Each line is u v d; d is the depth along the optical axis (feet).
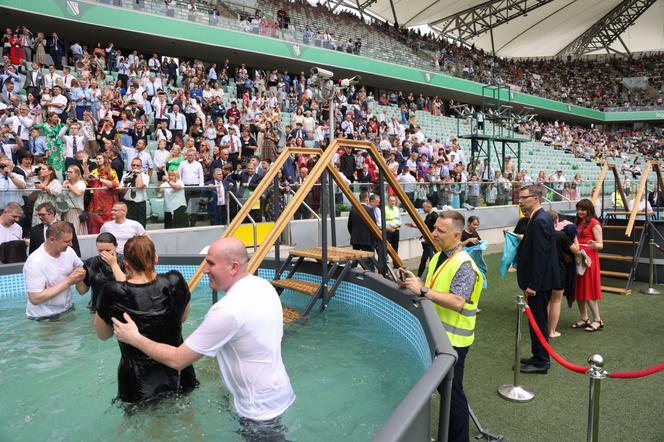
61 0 55.77
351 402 11.21
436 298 10.75
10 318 18.10
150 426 9.50
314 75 20.65
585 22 144.36
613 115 141.38
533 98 120.06
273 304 8.79
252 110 51.90
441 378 7.93
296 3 96.27
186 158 31.12
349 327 17.16
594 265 20.27
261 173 32.53
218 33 69.77
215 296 19.98
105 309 9.74
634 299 25.64
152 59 55.47
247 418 8.61
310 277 21.74
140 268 10.06
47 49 52.80
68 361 13.85
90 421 10.04
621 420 12.53
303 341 15.78
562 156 104.22
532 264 15.51
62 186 26.22
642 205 40.14
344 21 105.19
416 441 6.91
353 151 43.75
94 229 26.11
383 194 19.70
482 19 133.80
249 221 31.32
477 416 12.77
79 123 34.53
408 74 95.09
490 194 47.44
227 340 8.27
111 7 59.82
